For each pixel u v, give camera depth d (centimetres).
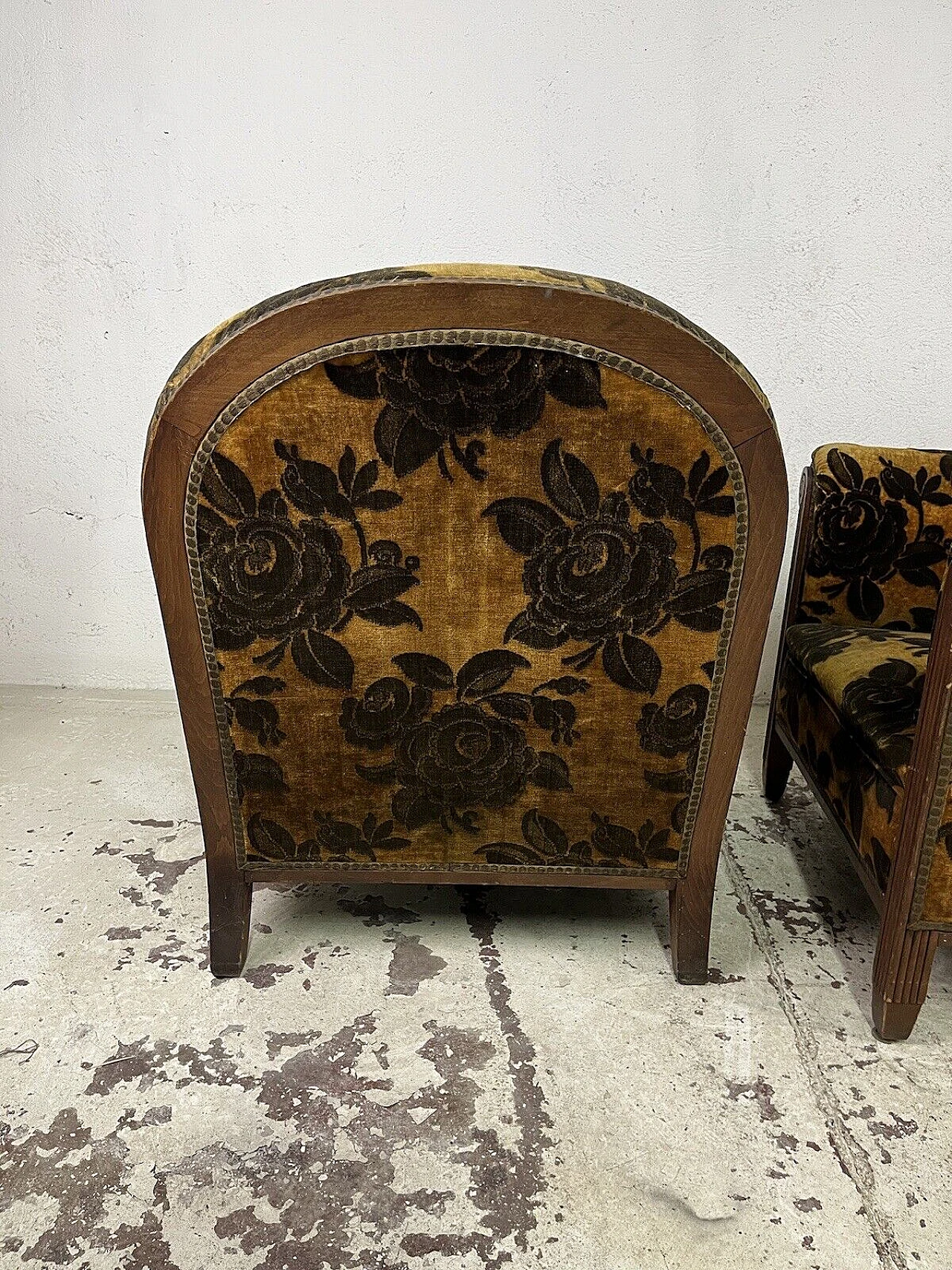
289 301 114
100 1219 115
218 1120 130
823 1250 112
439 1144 126
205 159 241
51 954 164
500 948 168
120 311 253
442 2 229
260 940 169
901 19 228
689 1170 123
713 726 141
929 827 132
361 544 128
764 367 256
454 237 248
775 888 190
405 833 150
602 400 119
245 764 144
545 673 137
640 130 238
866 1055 144
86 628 279
